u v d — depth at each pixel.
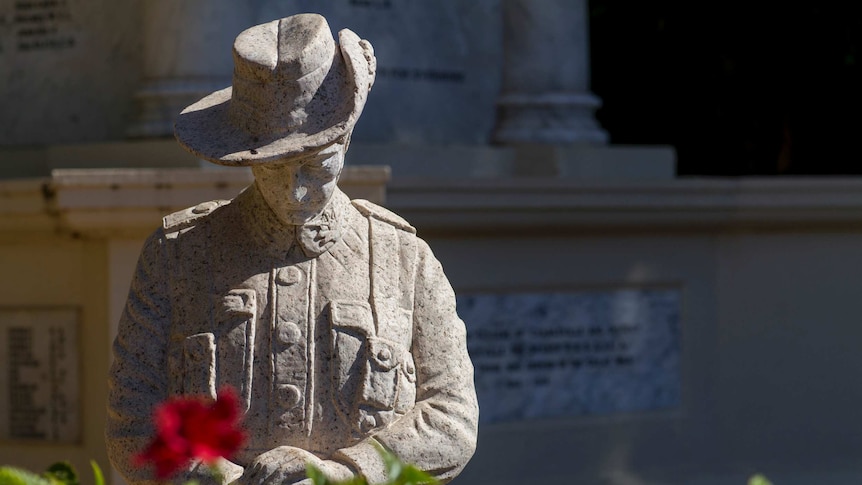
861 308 10.47
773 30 14.01
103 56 10.12
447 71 10.77
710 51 14.30
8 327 8.48
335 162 4.26
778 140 14.54
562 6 10.62
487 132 10.98
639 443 9.88
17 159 9.82
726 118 14.53
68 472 4.36
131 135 9.30
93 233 7.96
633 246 9.88
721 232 10.20
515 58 10.60
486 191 9.04
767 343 10.34
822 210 10.12
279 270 4.39
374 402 4.29
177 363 4.32
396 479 3.26
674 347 10.07
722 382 10.24
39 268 8.39
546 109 10.53
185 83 9.15
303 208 4.30
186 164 8.59
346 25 10.23
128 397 4.35
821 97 14.18
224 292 4.37
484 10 11.01
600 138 10.60
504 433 9.37
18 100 10.35
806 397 10.41
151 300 4.43
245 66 4.09
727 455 10.22
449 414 4.36
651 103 14.73
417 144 10.50
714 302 10.23
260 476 4.07
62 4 10.22
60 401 8.37
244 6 9.35
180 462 3.25
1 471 3.23
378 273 4.46
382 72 10.41
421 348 4.45
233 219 4.51
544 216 9.29
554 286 9.59
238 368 4.29
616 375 9.84
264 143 4.09
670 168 10.64
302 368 4.30
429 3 10.67
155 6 9.26
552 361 9.59
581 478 9.55
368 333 4.34
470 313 9.27
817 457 10.41
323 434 4.29
